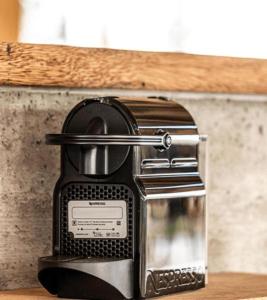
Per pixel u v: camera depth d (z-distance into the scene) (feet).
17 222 5.98
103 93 6.43
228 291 5.96
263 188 7.32
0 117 5.91
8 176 5.94
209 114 6.98
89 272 5.25
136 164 5.41
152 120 5.55
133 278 5.41
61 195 5.56
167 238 5.57
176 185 5.65
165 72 6.66
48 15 6.36
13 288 5.96
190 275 5.81
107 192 5.47
